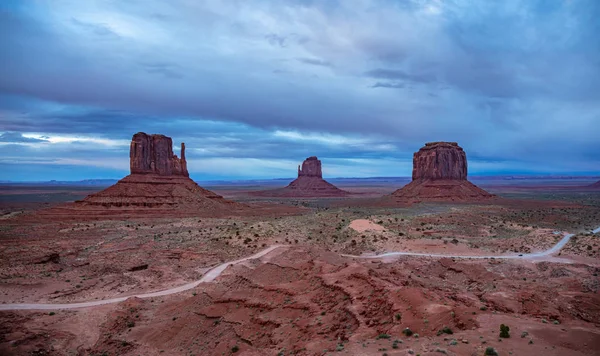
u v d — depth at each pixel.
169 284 69.88
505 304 43.06
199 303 53.88
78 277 72.88
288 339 37.97
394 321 35.12
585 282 58.97
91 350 46.34
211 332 45.66
